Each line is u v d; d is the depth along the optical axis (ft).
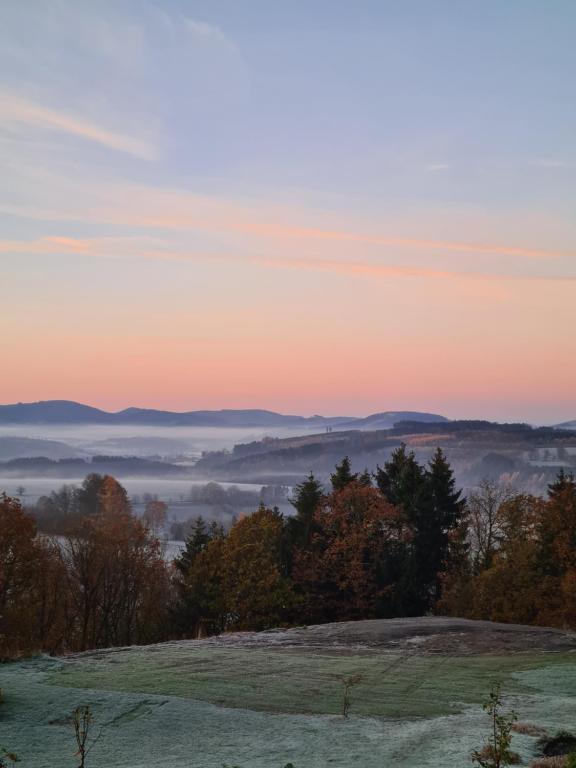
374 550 181.78
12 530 139.44
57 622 167.02
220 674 68.49
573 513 158.30
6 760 43.16
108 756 44.80
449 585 174.29
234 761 43.45
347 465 224.53
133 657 77.87
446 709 56.95
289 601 169.07
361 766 41.91
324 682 65.77
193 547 216.95
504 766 40.63
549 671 71.26
